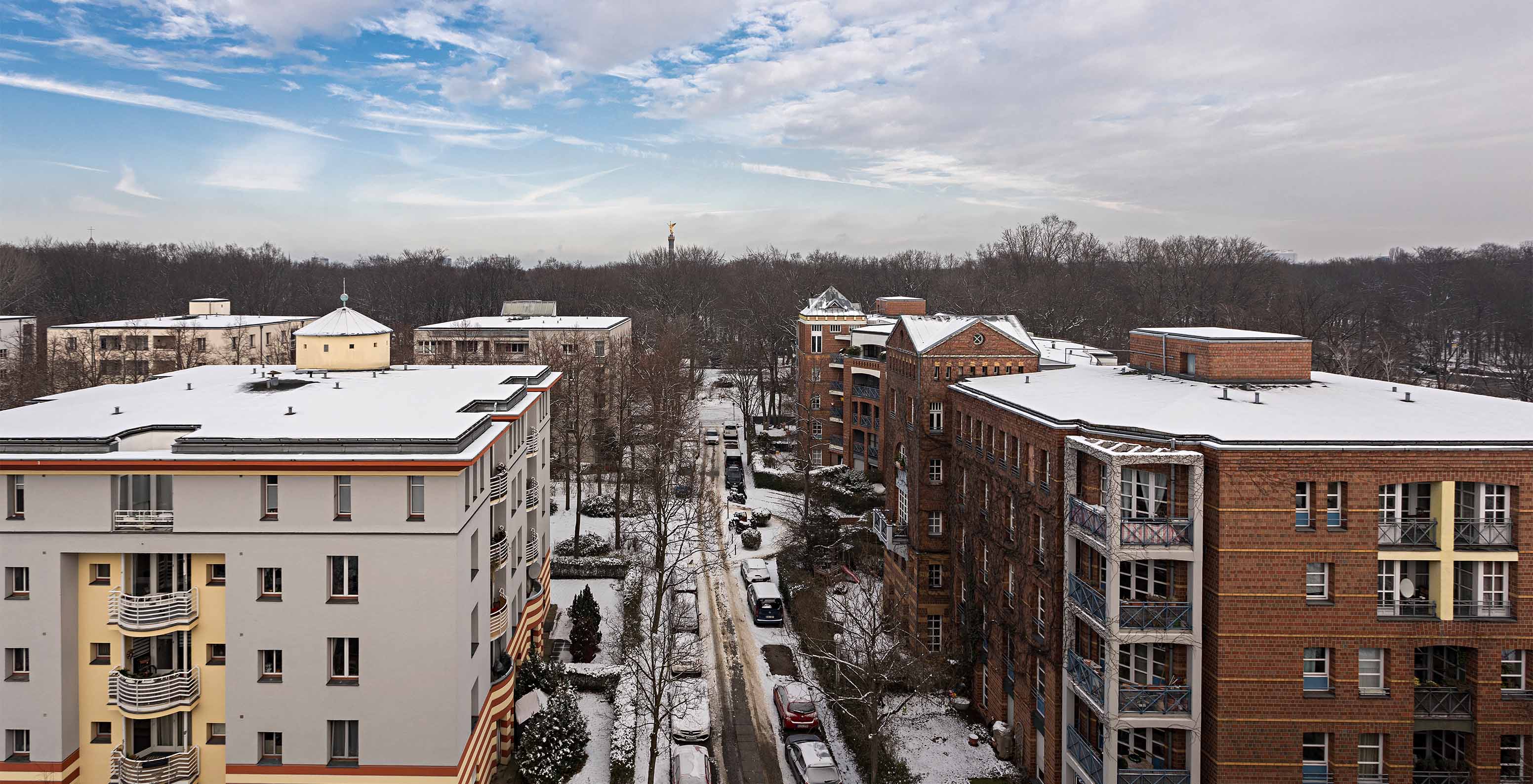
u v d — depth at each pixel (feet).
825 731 135.23
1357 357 289.33
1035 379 143.84
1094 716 102.37
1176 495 95.61
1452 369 368.07
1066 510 106.52
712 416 377.50
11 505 99.50
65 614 100.17
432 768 100.58
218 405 124.98
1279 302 406.62
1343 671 90.94
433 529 99.86
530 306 375.04
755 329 412.57
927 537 157.58
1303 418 99.96
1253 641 90.89
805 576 196.34
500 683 122.72
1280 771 90.99
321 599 99.86
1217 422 98.84
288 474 99.35
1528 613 90.17
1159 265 475.72
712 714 140.46
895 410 178.91
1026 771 118.73
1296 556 90.58
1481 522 90.84
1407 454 90.17
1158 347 135.74
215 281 565.94
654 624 136.15
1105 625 95.61
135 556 102.22
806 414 273.33
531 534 157.58
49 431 103.91
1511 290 404.57
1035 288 457.68
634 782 120.26
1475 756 90.74
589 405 275.39
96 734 103.45
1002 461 128.88
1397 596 92.38
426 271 588.50
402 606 100.07
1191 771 93.25
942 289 529.86
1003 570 128.67
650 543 190.70
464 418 115.65
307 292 609.01
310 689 100.07
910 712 137.18
